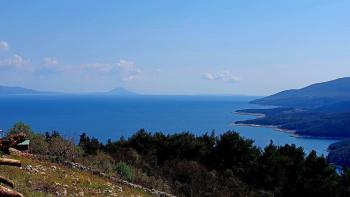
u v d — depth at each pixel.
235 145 44.41
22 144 24.55
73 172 22.58
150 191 25.05
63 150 27.58
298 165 45.38
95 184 20.70
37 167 20.80
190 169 34.09
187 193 29.80
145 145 44.44
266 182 41.16
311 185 42.56
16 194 13.39
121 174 27.66
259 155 46.62
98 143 42.69
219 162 43.34
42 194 15.46
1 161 18.92
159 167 35.00
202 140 47.44
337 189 43.28
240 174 41.22
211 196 30.33
